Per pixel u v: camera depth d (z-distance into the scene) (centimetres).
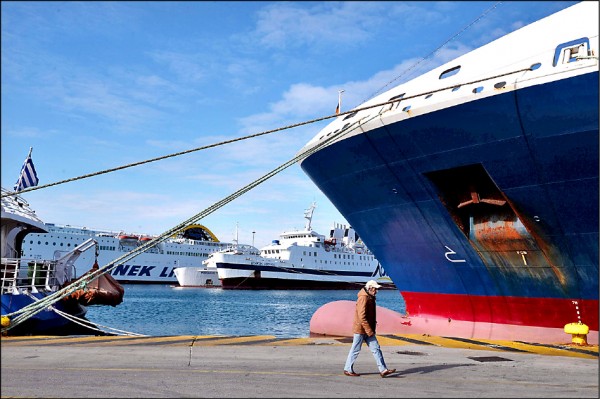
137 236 9756
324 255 9056
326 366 897
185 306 4653
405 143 1434
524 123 1202
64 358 965
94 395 658
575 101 1113
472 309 1620
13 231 2203
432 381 762
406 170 1502
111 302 2056
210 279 8988
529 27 1277
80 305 2105
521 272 1442
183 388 703
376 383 745
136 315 3728
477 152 1320
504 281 1498
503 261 1464
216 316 3712
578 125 1138
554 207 1279
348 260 9425
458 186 1482
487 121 1252
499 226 1417
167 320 3394
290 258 8631
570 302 1373
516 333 1492
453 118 1297
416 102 1395
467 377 794
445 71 1432
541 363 934
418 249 1698
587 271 1312
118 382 742
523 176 1282
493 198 1416
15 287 1814
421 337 1353
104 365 891
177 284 10075
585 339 1227
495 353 1066
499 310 1541
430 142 1384
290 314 3934
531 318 1466
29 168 2167
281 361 947
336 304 1938
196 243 10606
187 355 1008
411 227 1656
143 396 654
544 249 1358
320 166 1781
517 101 1181
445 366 898
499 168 1307
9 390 686
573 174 1209
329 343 1220
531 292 1447
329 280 8988
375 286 816
